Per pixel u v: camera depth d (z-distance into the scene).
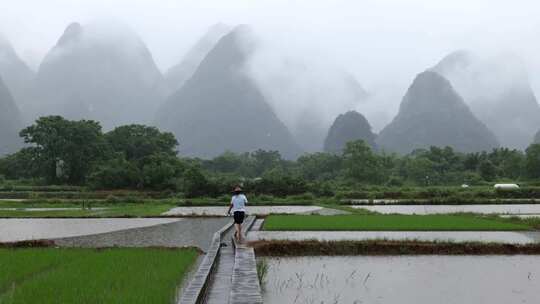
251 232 22.45
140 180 67.88
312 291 11.27
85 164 85.25
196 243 19.62
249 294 9.11
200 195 57.47
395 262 15.32
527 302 10.24
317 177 102.50
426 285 11.88
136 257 14.11
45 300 8.79
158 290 9.63
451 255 16.78
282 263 15.18
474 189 64.38
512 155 95.06
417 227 23.86
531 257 16.30
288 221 27.33
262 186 58.53
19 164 94.88
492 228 23.47
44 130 85.06
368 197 59.19
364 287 11.70
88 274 11.36
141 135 98.19
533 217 28.61
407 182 87.19
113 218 33.47
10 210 40.75
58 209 42.75
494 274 13.24
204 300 9.60
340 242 17.42
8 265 12.64
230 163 119.19
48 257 14.05
